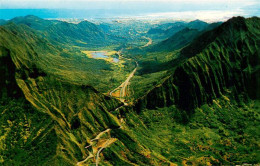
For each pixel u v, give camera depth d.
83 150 183.50
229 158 183.38
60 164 164.50
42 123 188.12
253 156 183.62
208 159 183.00
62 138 182.12
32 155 169.88
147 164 175.25
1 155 167.62
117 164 174.38
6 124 183.50
